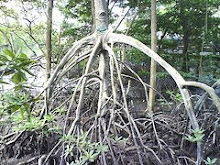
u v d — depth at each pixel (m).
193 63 10.36
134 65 10.08
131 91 8.14
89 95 6.52
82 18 10.91
